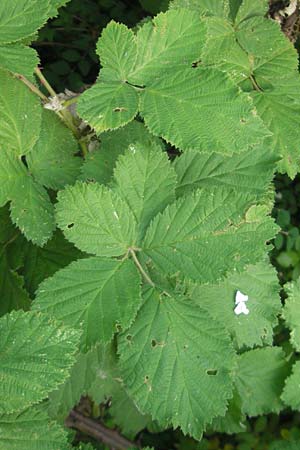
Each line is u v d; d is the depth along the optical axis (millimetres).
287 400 748
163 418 582
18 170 629
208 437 949
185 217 585
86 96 586
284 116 687
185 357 582
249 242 580
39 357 533
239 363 756
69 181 648
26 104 635
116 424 856
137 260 589
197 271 580
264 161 645
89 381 685
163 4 777
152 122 582
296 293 733
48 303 566
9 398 529
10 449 545
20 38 596
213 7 708
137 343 580
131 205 596
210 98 583
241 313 649
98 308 566
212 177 644
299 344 739
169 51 603
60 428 556
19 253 681
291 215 1032
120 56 598
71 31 1042
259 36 701
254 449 939
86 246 583
